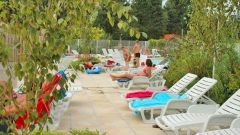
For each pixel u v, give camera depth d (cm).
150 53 3359
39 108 384
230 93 983
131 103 902
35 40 328
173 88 1064
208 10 1061
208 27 1066
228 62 1047
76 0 336
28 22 322
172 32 5847
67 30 344
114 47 4047
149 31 5516
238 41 1084
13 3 323
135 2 5522
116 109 1009
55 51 336
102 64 2375
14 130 385
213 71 1052
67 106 970
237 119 596
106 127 804
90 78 1833
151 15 5528
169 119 707
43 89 372
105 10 336
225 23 1056
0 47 330
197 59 1220
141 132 763
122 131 771
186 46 1364
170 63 1445
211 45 1070
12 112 369
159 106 840
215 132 573
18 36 338
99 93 1311
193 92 940
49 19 328
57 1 339
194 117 716
